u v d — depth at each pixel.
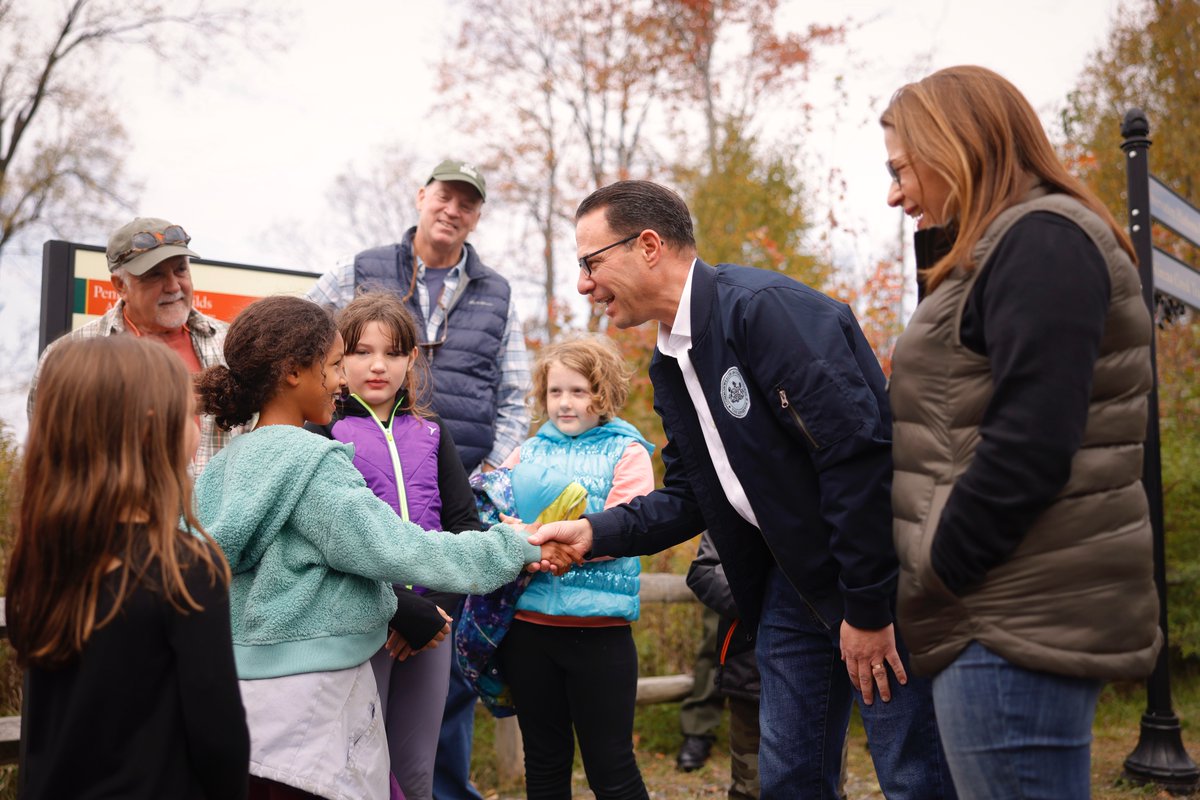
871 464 2.03
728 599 2.76
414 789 2.58
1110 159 10.32
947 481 1.60
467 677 2.91
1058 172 1.67
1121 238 1.61
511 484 2.97
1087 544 1.49
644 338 9.09
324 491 2.04
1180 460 6.07
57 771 1.46
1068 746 1.53
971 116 1.68
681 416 2.41
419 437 2.76
